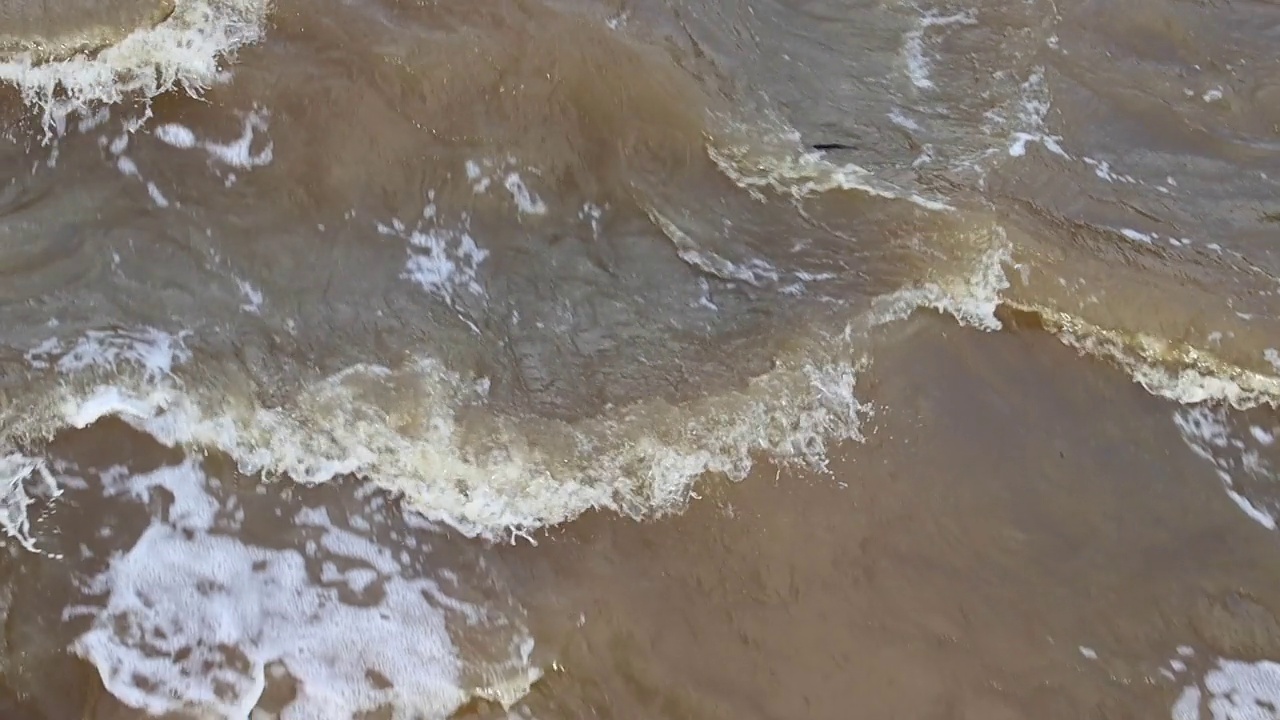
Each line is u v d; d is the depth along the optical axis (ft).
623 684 15.80
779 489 16.57
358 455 16.43
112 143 17.43
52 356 16.57
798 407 16.81
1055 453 16.83
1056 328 17.21
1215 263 17.39
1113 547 16.47
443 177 17.52
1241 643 16.01
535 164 17.61
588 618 16.03
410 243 17.33
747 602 16.16
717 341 17.06
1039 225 17.44
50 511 16.15
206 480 16.31
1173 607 16.20
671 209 17.58
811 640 16.03
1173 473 16.79
